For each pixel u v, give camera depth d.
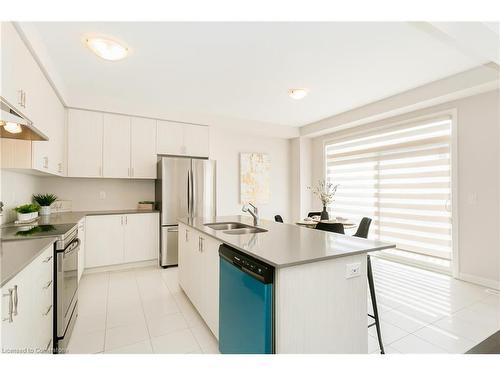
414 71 2.97
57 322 1.85
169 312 2.51
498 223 3.00
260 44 2.41
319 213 4.84
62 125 3.45
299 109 4.41
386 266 3.90
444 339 2.03
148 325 2.27
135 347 1.95
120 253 3.77
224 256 1.76
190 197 4.13
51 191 3.79
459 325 2.23
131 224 3.84
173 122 4.37
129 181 4.34
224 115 4.76
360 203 4.71
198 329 2.21
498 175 3.00
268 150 5.75
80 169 3.68
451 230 3.43
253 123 5.11
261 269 1.38
